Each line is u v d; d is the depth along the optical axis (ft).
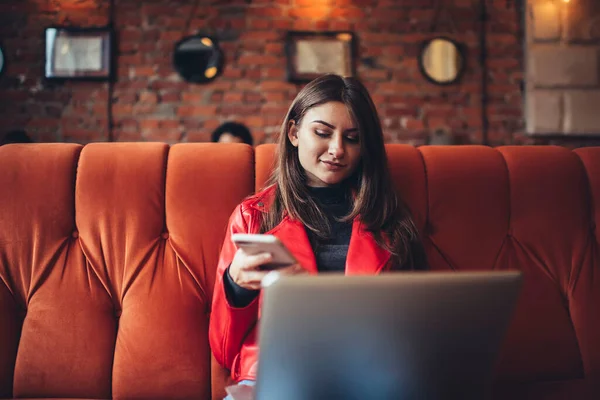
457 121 12.17
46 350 4.34
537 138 12.16
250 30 11.98
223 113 11.88
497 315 2.31
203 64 11.85
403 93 12.12
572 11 12.07
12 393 4.32
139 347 4.34
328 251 4.14
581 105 12.05
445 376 2.33
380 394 2.29
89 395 4.32
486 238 4.81
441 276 2.18
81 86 11.67
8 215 4.55
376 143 4.30
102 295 4.48
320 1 12.12
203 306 4.49
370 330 2.19
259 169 4.77
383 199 4.34
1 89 11.51
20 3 11.62
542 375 4.59
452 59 12.14
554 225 4.89
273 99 11.92
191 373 4.33
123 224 4.58
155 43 11.85
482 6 12.26
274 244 2.69
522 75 12.25
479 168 4.92
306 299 2.11
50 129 11.59
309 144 4.09
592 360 4.61
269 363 2.23
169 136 11.80
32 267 4.50
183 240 4.56
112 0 11.78
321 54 11.93
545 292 4.73
